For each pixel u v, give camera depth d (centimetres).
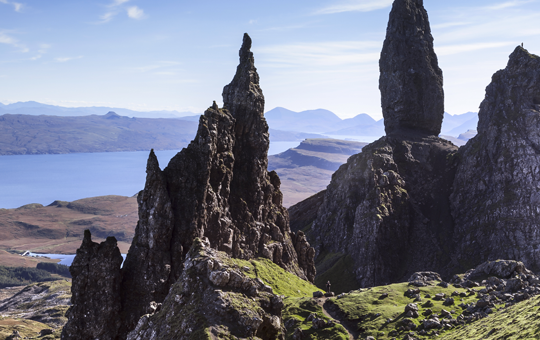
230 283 8488
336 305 16400
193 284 8556
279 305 8600
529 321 9056
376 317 14762
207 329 7375
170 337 7825
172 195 18300
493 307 13538
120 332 14438
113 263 14700
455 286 17550
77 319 13962
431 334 12731
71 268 14362
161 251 16688
